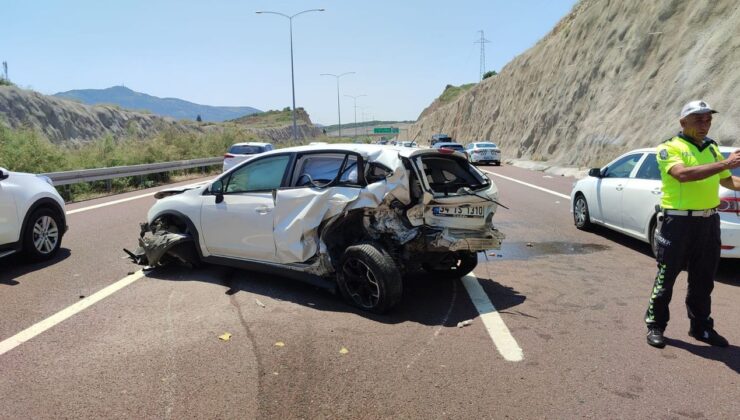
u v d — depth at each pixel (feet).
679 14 80.79
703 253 14.25
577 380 12.54
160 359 13.65
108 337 15.11
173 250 21.48
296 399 11.67
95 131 132.46
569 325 16.21
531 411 11.15
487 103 189.47
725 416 10.96
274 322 16.38
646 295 19.35
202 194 21.45
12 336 15.16
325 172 18.60
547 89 119.14
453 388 12.17
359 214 17.65
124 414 11.03
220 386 12.24
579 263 24.39
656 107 72.79
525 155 116.88
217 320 16.53
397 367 13.25
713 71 65.57
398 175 16.80
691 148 13.83
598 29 103.40
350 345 14.61
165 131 101.96
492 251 27.02
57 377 12.64
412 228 17.04
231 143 110.93
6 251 22.07
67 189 49.01
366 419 10.91
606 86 90.89
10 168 50.39
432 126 301.02
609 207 28.60
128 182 59.57
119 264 23.49
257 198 19.45
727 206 20.30
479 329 15.89
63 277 21.38
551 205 43.83
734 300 18.61
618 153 75.36
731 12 70.03
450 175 19.42
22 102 112.37
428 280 21.57
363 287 17.47
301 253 18.16
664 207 14.37
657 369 13.10
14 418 10.87
